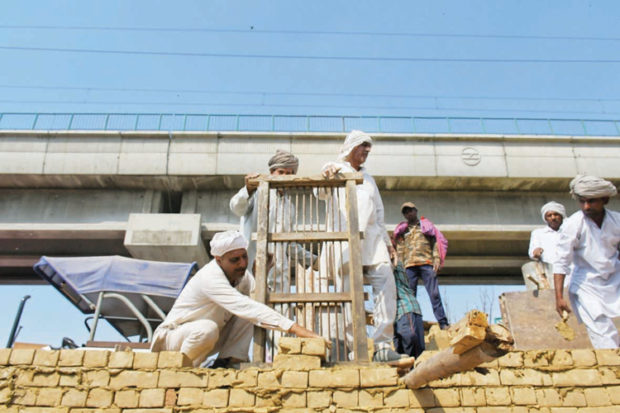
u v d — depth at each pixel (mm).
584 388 3543
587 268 4594
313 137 17156
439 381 3535
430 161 17047
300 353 3592
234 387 3525
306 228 4824
